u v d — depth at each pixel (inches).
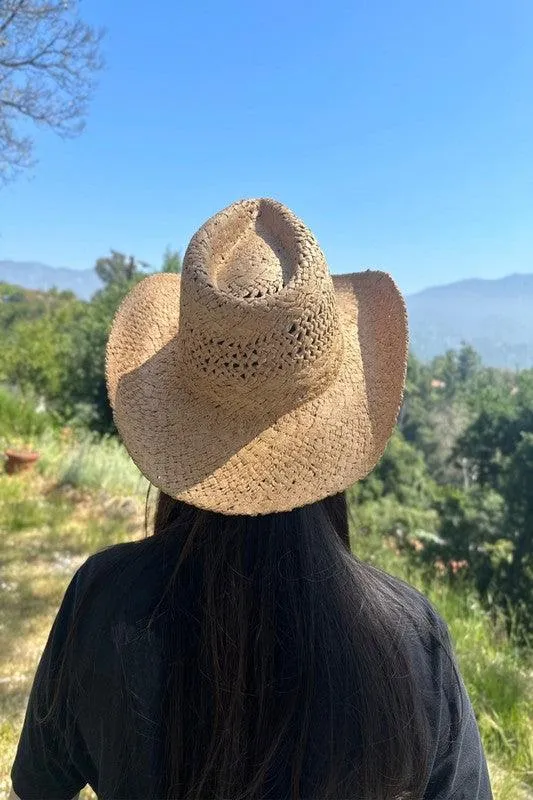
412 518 346.0
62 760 39.3
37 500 298.8
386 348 45.0
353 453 39.4
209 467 38.9
